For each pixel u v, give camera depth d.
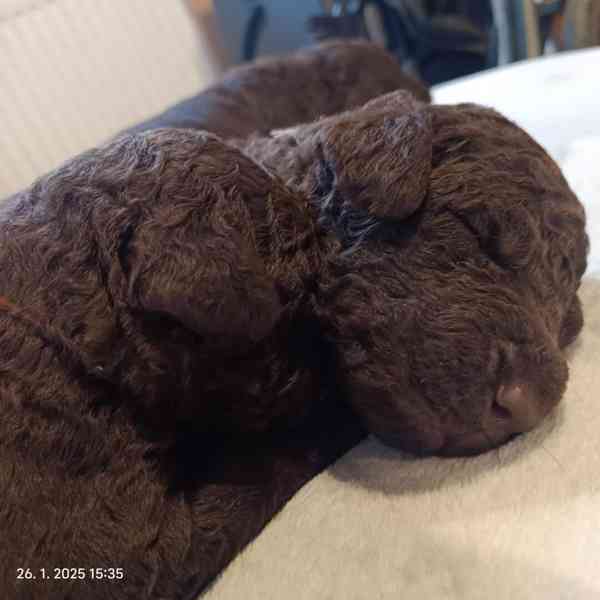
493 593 0.16
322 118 0.23
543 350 0.17
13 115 0.45
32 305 0.17
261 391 0.18
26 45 0.45
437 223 0.16
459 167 0.17
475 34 0.50
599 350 0.21
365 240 0.17
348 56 0.36
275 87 0.35
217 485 0.19
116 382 0.17
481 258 0.16
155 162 0.17
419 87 0.38
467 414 0.17
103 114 0.49
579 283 0.19
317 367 0.19
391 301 0.17
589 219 0.26
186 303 0.16
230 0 0.56
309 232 0.18
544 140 0.34
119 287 0.17
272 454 0.20
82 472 0.17
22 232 0.17
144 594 0.17
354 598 0.17
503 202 0.16
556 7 0.45
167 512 0.17
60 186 0.18
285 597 0.17
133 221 0.16
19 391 0.16
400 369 0.17
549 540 0.17
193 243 0.16
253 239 0.17
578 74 0.38
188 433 0.19
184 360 0.17
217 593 0.18
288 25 0.54
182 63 0.54
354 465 0.20
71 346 0.17
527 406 0.17
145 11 0.51
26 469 0.16
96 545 0.16
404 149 0.16
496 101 0.38
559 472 0.18
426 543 0.17
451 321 0.16
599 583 0.16
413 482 0.19
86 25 0.48
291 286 0.18
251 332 0.17
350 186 0.16
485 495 0.18
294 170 0.19
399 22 0.51
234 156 0.18
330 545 0.18
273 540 0.19
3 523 0.16
